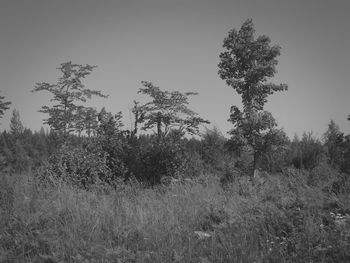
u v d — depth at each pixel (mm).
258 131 16781
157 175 14719
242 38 17281
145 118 17219
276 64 17156
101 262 6652
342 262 6289
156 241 7141
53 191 10031
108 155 14359
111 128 15672
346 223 7484
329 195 9594
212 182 12953
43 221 7879
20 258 6727
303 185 11688
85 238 7402
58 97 20156
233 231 7543
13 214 8195
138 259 6621
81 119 19609
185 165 15703
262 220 7844
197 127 18016
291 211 8086
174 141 16469
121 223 7992
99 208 8758
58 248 7012
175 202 9672
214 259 6512
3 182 10148
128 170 14547
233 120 17062
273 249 6648
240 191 11359
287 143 17109
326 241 6844
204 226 8180
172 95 18016
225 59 17484
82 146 15266
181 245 7023
